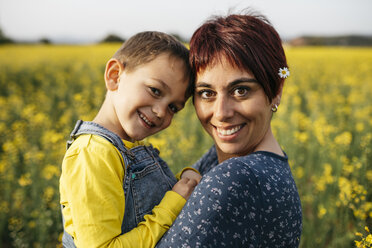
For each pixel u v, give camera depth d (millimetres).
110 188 903
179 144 3311
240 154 1134
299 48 22469
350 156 3734
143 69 1018
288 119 4598
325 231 2412
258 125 1000
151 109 1031
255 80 938
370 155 3348
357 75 10023
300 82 8641
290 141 3555
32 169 2967
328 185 2855
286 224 906
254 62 919
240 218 829
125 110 1034
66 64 11992
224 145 1029
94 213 867
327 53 17031
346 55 15891
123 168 986
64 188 945
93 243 845
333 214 2486
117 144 989
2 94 7508
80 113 4969
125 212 963
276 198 879
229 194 833
